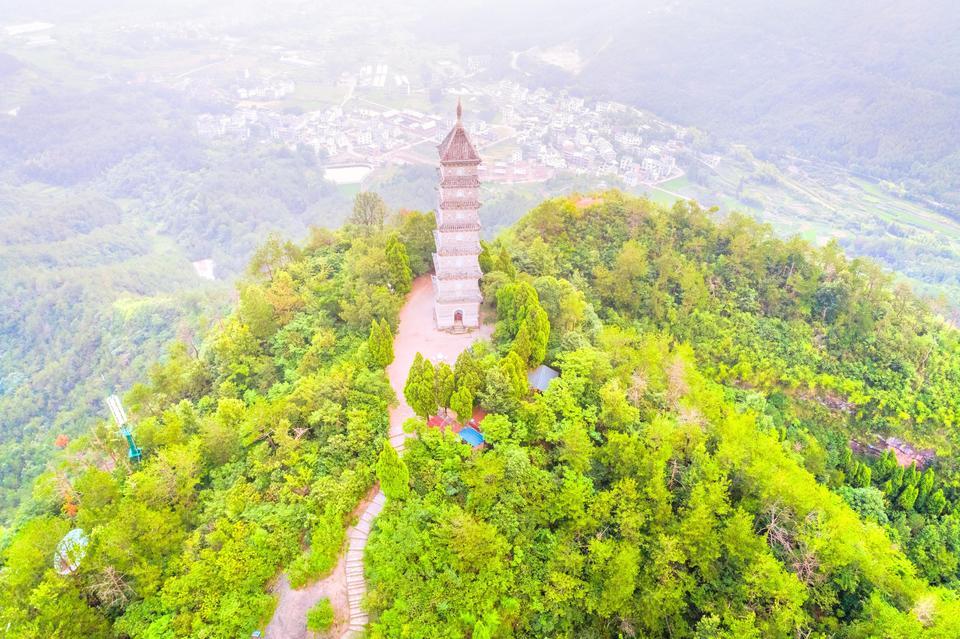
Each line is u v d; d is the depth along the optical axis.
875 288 98.62
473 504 49.53
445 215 68.44
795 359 92.19
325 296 80.31
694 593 48.22
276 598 45.38
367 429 57.12
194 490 54.62
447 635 41.94
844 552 49.69
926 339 93.88
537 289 75.06
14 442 138.50
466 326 77.25
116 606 44.88
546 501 50.47
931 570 68.12
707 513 49.44
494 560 45.59
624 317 92.19
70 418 142.75
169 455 52.78
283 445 54.38
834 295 97.00
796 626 45.88
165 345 151.88
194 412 63.31
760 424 78.81
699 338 92.56
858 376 90.81
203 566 44.94
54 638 40.84
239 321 79.50
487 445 56.62
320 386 60.44
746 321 95.75
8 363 179.00
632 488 50.78
